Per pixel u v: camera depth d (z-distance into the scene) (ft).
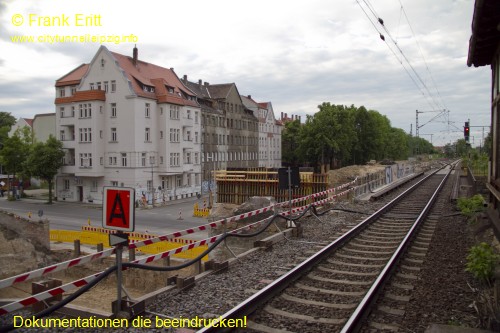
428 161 364.99
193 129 176.86
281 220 45.09
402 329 18.92
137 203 144.15
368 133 255.70
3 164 167.73
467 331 17.58
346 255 33.22
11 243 53.62
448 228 45.78
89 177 155.74
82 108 153.07
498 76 38.91
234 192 72.64
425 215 53.72
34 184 224.12
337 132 221.25
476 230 41.45
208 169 193.67
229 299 22.80
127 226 20.02
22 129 179.83
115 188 20.45
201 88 213.66
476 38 33.76
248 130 241.14
